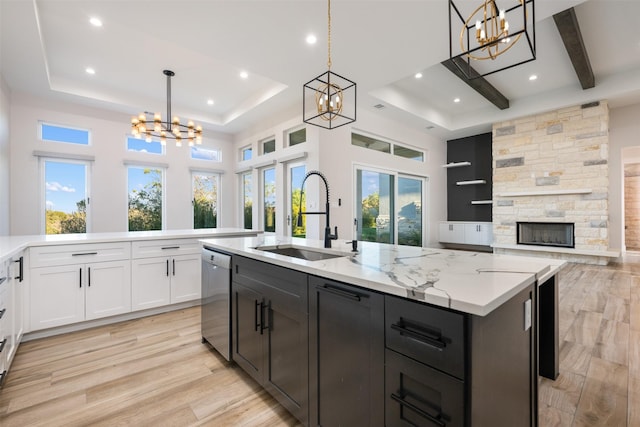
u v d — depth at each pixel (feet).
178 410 5.44
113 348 7.88
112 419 5.19
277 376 5.45
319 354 4.58
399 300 3.45
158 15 9.12
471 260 5.23
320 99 8.07
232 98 17.95
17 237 9.43
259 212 20.51
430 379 3.12
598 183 17.06
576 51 12.46
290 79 13.60
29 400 5.69
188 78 15.21
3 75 13.28
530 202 19.39
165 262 10.41
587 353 7.22
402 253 6.22
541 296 6.23
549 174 18.61
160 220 20.33
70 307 8.71
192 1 8.55
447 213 24.99
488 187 22.79
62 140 16.79
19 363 7.07
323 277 4.46
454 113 21.80
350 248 6.96
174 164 20.63
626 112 18.49
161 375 6.60
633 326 8.82
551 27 11.75
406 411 3.35
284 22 9.48
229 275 6.95
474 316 2.89
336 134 16.21
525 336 4.09
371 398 3.76
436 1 8.51
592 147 17.21
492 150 21.95
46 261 8.36
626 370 6.46
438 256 5.74
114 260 9.44
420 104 19.10
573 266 17.22
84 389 6.07
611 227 19.42
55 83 14.88
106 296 9.30
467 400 2.84
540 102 18.43
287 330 5.23
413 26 9.70
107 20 9.38
